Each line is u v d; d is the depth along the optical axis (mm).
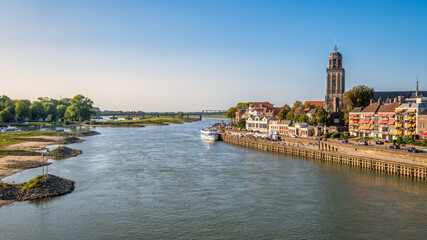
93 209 65750
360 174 94938
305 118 189500
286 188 81000
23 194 71250
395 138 137125
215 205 68688
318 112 174750
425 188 78750
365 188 80125
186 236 54406
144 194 75875
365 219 61281
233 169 103500
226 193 76938
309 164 112312
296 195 75312
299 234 55375
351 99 181375
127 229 56781
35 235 54188
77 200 71062
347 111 181875
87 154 133500
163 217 62062
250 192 77688
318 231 56469
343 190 78750
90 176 92312
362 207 67188
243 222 60125
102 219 60875
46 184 75875
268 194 76125
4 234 54406
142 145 168125
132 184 84250
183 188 80938
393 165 93562
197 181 87750
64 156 125188
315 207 67500
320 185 83312
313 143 141125
